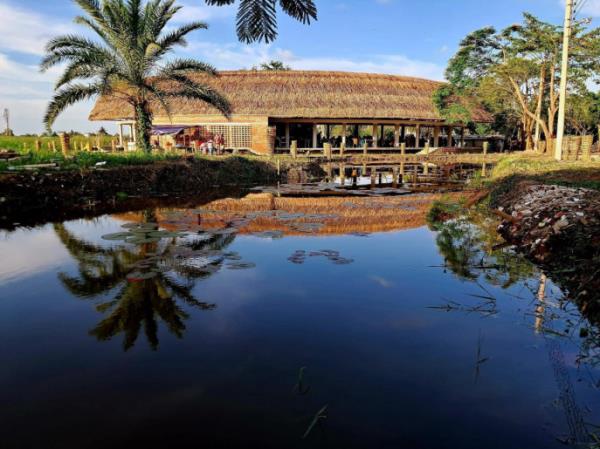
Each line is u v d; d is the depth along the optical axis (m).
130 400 3.04
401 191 16.12
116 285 5.53
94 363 3.58
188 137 25.25
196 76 29.12
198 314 4.59
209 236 8.26
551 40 25.80
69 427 2.75
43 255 6.90
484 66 31.55
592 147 25.41
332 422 2.78
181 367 3.49
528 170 15.20
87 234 8.46
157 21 15.93
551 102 27.50
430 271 6.09
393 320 4.42
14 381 3.30
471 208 12.09
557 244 6.31
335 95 28.73
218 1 1.71
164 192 15.24
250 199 13.59
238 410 2.91
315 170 23.70
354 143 31.11
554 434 2.67
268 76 30.11
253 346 3.85
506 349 3.78
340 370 3.42
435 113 30.12
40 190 11.29
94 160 14.62
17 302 4.97
